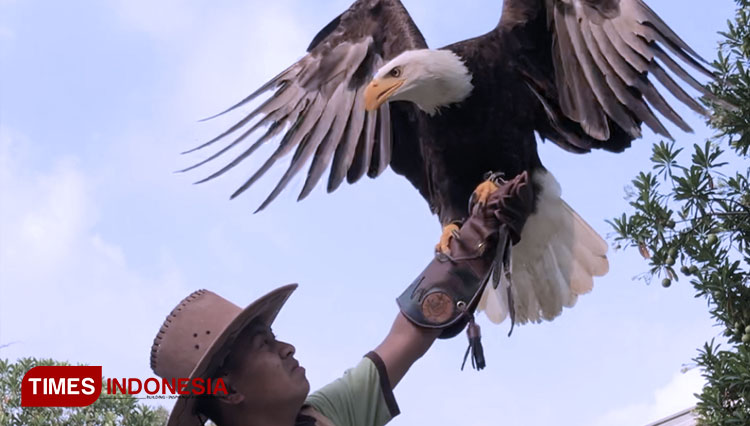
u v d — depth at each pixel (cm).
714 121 529
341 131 360
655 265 523
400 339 268
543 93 337
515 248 361
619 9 309
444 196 344
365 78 368
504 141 338
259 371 237
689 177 523
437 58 332
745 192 527
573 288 357
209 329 237
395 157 367
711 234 520
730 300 519
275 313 245
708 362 535
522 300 362
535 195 351
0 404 591
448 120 335
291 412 240
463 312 268
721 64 550
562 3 321
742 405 517
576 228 358
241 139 349
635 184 531
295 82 367
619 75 304
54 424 593
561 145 342
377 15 375
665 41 296
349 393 257
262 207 344
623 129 314
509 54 337
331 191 352
